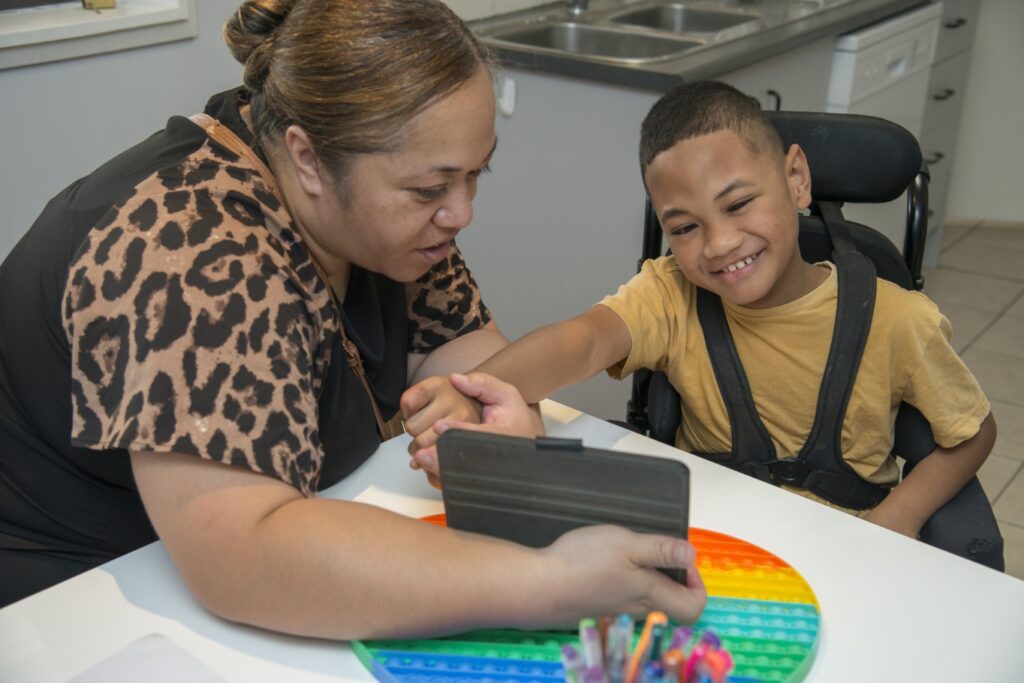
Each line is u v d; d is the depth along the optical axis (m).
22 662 0.75
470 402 1.04
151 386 0.77
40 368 0.95
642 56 2.52
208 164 0.90
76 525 1.01
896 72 2.80
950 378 1.19
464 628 0.75
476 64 0.85
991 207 3.90
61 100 1.78
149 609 0.82
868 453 1.25
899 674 0.73
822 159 1.32
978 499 1.18
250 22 0.90
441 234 0.91
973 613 0.80
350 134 0.83
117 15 1.82
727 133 1.14
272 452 0.80
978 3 3.35
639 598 0.74
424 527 0.78
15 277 0.97
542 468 0.76
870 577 0.84
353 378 0.99
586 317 1.24
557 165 2.22
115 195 0.90
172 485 0.79
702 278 1.20
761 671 0.72
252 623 0.78
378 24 0.82
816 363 1.24
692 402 1.31
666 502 0.73
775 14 2.54
